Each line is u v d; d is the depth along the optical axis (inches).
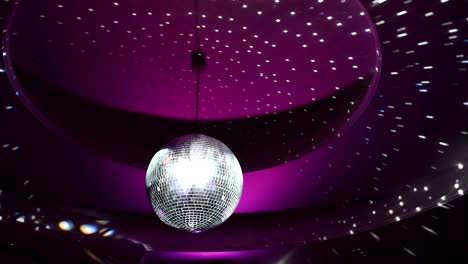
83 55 119.6
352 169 159.6
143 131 151.5
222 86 134.5
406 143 141.4
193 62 113.2
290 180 169.0
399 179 163.3
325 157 153.4
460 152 140.9
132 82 131.9
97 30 110.7
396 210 167.5
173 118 148.9
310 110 142.1
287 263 211.5
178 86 134.3
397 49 104.2
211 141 96.3
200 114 147.3
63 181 165.0
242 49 118.3
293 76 128.5
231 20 106.9
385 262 196.4
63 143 141.2
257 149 158.1
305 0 97.7
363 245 189.2
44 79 125.5
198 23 108.4
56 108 132.0
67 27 108.7
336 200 183.8
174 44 117.0
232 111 146.3
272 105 143.2
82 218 188.2
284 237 195.5
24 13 100.3
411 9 91.4
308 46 115.0
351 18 100.7
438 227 166.6
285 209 193.5
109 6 102.5
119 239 190.2
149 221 198.4
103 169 157.3
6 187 163.5
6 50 106.6
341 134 138.3
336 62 119.3
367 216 178.7
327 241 185.6
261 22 107.2
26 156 147.3
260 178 167.6
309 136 148.3
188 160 91.3
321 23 105.0
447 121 127.8
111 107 142.6
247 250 196.2
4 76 112.9
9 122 129.3
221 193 91.4
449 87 113.9
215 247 195.9
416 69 109.7
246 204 189.9
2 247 163.6
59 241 173.9
